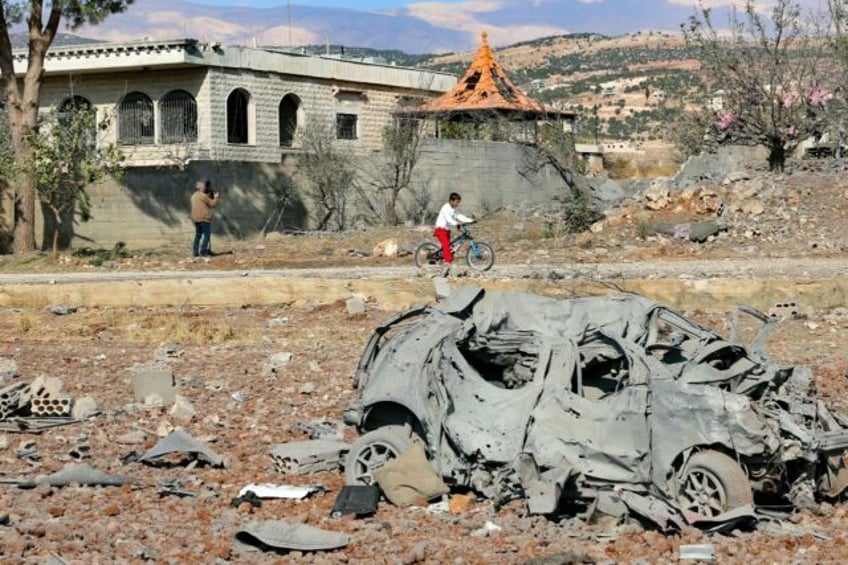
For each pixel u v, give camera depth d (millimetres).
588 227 34844
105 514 10461
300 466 12141
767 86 43375
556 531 9852
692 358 11000
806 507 10430
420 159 41156
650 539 9508
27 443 13477
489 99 46469
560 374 10930
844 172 38906
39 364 19906
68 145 34469
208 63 40875
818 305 23703
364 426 11562
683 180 43125
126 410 15688
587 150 56562
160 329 23422
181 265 31594
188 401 16203
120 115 42906
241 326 23953
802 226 32750
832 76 41250
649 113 107312
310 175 38594
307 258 32188
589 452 10266
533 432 10516
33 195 34750
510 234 35156
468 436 10742
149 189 36125
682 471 9992
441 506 10688
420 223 41062
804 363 18453
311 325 23781
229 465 12625
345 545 9320
